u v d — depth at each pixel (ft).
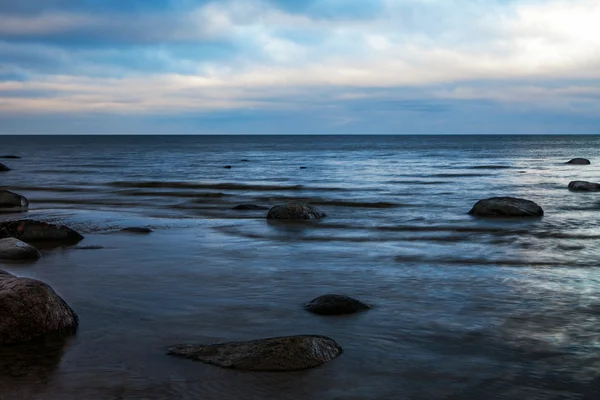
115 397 17.79
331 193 90.99
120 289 30.99
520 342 22.89
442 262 38.50
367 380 19.17
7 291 23.27
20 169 156.76
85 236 48.52
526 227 54.34
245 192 93.86
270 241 46.70
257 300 28.91
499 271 35.78
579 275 34.65
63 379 19.15
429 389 18.52
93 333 23.81
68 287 31.32
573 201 76.95
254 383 18.86
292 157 244.83
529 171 145.79
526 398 17.90
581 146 403.13
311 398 17.81
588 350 22.03
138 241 46.24
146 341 22.85
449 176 128.88
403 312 26.96
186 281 32.83
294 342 20.83
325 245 44.93
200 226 54.90
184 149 370.12
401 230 52.90
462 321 25.59
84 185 106.52
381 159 221.66
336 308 26.89
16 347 22.12
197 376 19.42
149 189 99.25
